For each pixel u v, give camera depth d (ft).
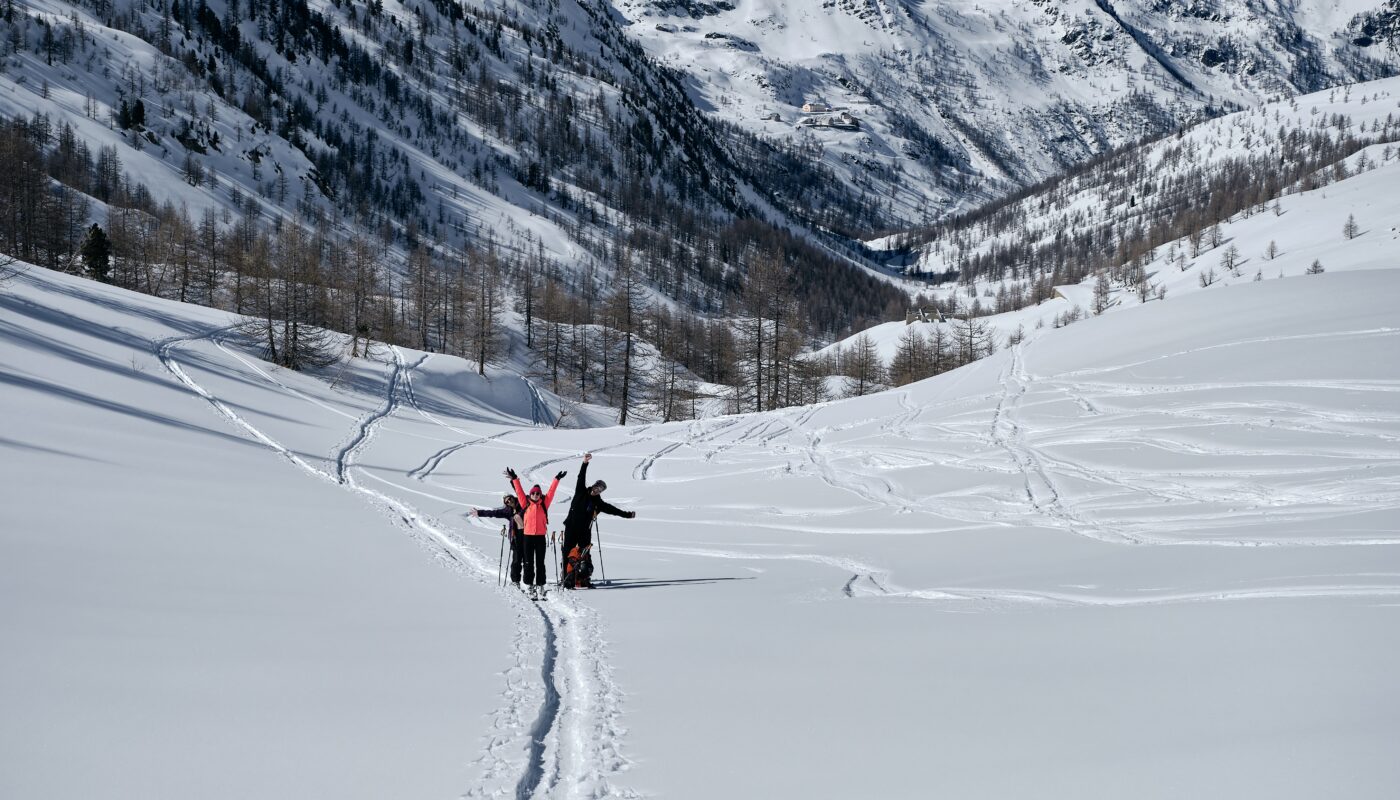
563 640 25.86
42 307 128.36
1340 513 41.42
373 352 193.57
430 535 52.60
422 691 19.53
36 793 13.06
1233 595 26.40
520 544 38.24
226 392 119.75
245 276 240.12
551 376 261.44
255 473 66.33
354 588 33.47
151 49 627.05
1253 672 17.38
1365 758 11.79
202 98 593.83
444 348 281.74
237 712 17.38
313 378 157.38
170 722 16.55
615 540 53.36
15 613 22.84
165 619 24.53
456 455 102.42
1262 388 71.87
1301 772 11.69
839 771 13.99
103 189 390.01
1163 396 78.13
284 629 24.97
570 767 15.11
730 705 18.25
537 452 104.68
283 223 459.32
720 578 39.06
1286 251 543.39
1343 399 64.23
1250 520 43.16
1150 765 12.76
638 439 112.68
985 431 81.87
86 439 58.90
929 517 54.90
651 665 22.18
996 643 22.34
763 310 173.68
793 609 29.78
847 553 45.06
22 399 65.87
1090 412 79.51
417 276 276.21
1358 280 102.01
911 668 20.42
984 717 16.21
